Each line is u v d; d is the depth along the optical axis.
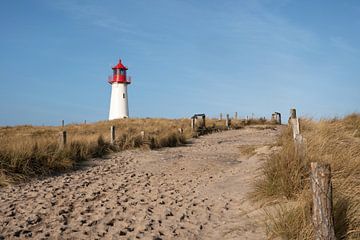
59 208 7.98
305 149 7.92
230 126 33.91
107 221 7.09
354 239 4.93
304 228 5.11
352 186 6.29
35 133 30.64
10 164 10.91
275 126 35.91
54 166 12.23
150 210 7.88
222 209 7.56
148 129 27.73
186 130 27.02
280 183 7.21
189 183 10.70
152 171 12.91
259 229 6.04
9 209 7.83
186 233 6.34
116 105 54.00
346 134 11.58
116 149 17.22
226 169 12.55
